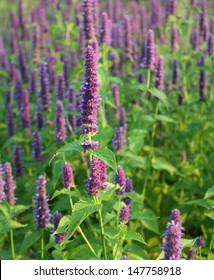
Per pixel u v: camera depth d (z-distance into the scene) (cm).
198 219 74
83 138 50
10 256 62
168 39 121
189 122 98
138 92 91
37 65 107
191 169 80
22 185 76
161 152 86
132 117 91
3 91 115
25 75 107
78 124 80
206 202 56
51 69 96
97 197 49
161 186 81
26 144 86
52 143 71
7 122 87
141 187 78
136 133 75
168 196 78
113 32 109
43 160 74
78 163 75
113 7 134
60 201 65
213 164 81
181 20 104
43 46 117
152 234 72
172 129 96
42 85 83
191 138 90
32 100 97
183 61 98
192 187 77
